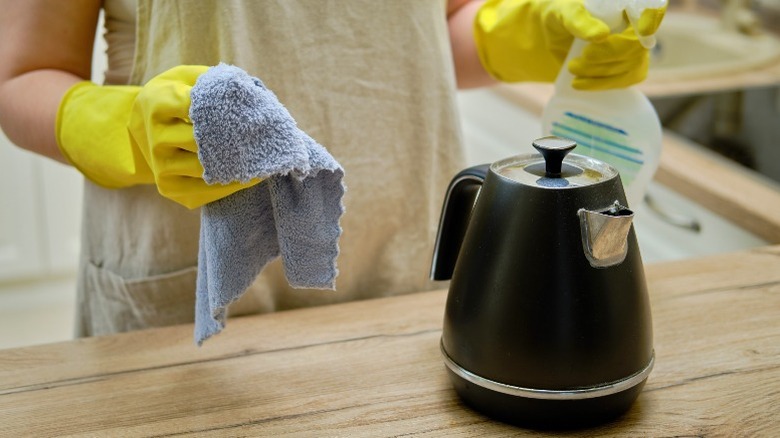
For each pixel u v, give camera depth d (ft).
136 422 2.25
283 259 2.22
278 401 2.34
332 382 2.43
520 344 2.13
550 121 3.06
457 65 3.48
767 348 2.59
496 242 2.16
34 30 2.74
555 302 2.10
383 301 2.95
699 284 3.01
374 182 3.11
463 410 2.30
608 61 2.80
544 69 3.15
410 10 3.05
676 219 4.38
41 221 6.54
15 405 2.32
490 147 6.39
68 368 2.52
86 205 3.15
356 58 2.99
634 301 2.18
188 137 2.02
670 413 2.28
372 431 2.21
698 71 5.92
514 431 2.21
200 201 2.15
